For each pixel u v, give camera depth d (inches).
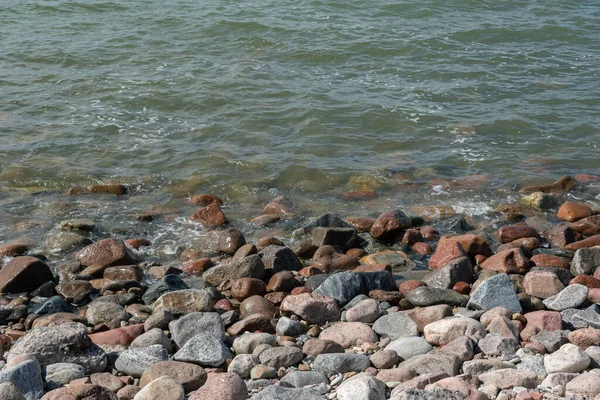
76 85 815.7
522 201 572.1
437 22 1074.7
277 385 277.9
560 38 1028.5
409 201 573.6
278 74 858.8
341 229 491.5
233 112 745.0
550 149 679.1
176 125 717.3
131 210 550.9
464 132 711.1
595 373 289.4
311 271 441.7
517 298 378.3
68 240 487.8
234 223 531.5
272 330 364.2
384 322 358.3
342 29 1026.1
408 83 841.5
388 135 703.1
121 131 700.7
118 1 1150.3
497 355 321.4
